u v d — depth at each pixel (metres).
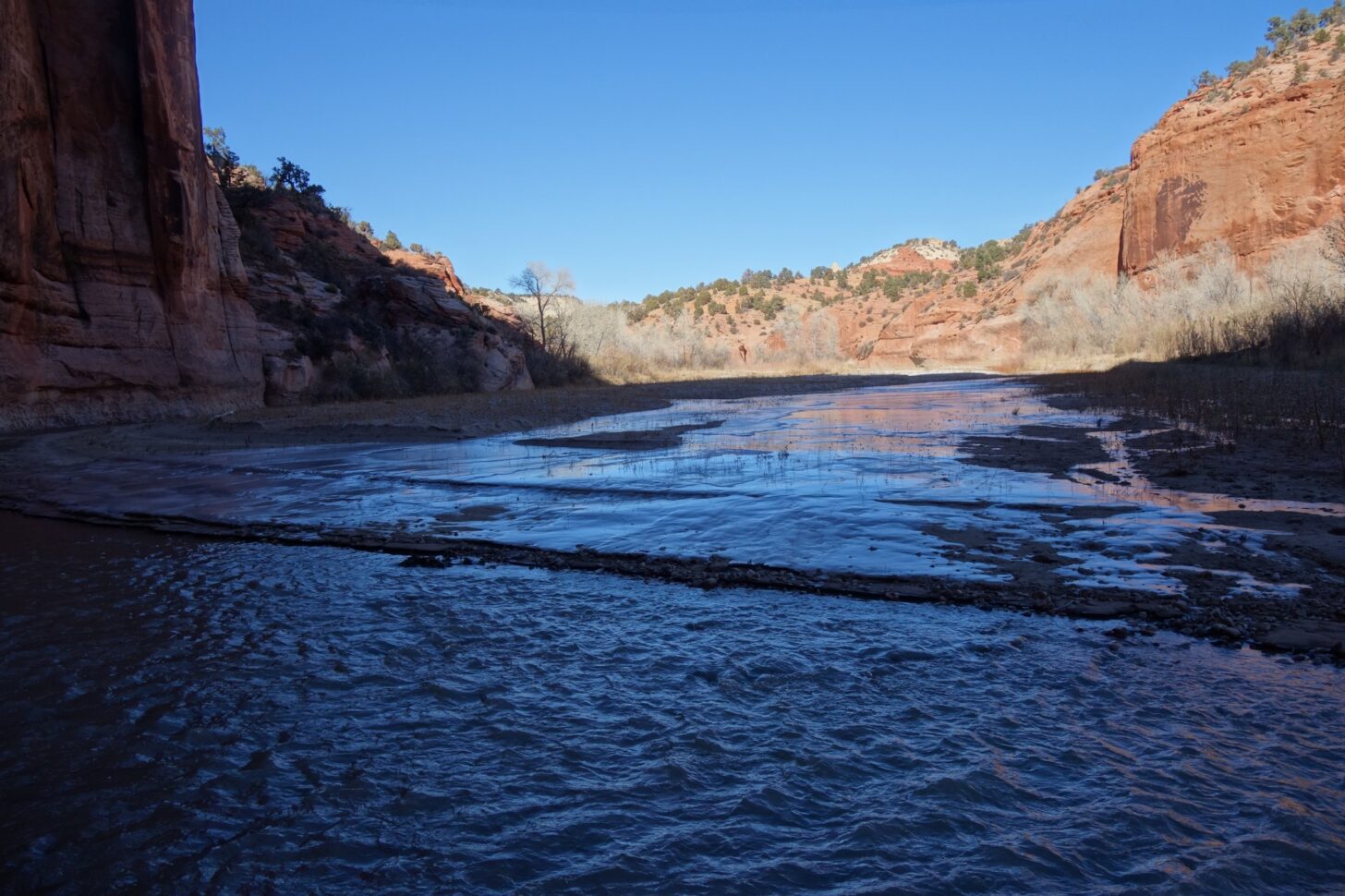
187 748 3.43
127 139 24.91
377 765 3.23
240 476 12.86
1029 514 7.40
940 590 5.25
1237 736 3.17
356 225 71.69
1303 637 4.15
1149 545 6.07
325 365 33.16
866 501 8.38
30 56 22.23
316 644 4.72
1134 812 2.66
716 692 3.84
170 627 5.11
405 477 12.02
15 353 21.33
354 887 2.47
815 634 4.61
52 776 3.21
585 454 14.05
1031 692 3.67
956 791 2.85
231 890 2.47
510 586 5.92
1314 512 6.90
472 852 2.63
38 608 5.61
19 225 21.20
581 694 3.87
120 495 11.12
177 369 26.00
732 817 2.77
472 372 39.78
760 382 50.72
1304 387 16.94
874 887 2.37
